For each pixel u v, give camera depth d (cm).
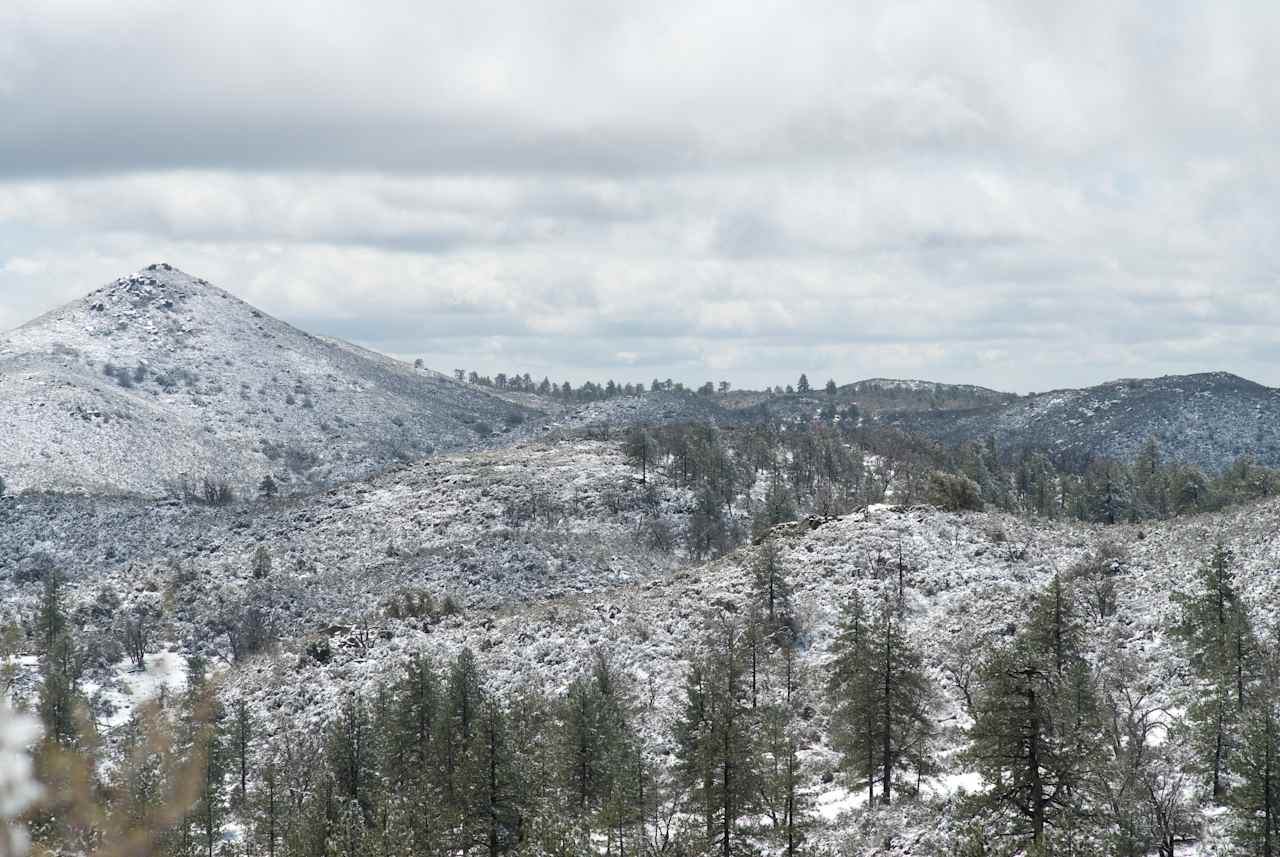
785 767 5056
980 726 3738
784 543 10569
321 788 5966
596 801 5419
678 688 7725
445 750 5997
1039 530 9850
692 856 4503
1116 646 6769
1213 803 4219
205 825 5944
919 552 9512
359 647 10288
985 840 3722
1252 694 4584
